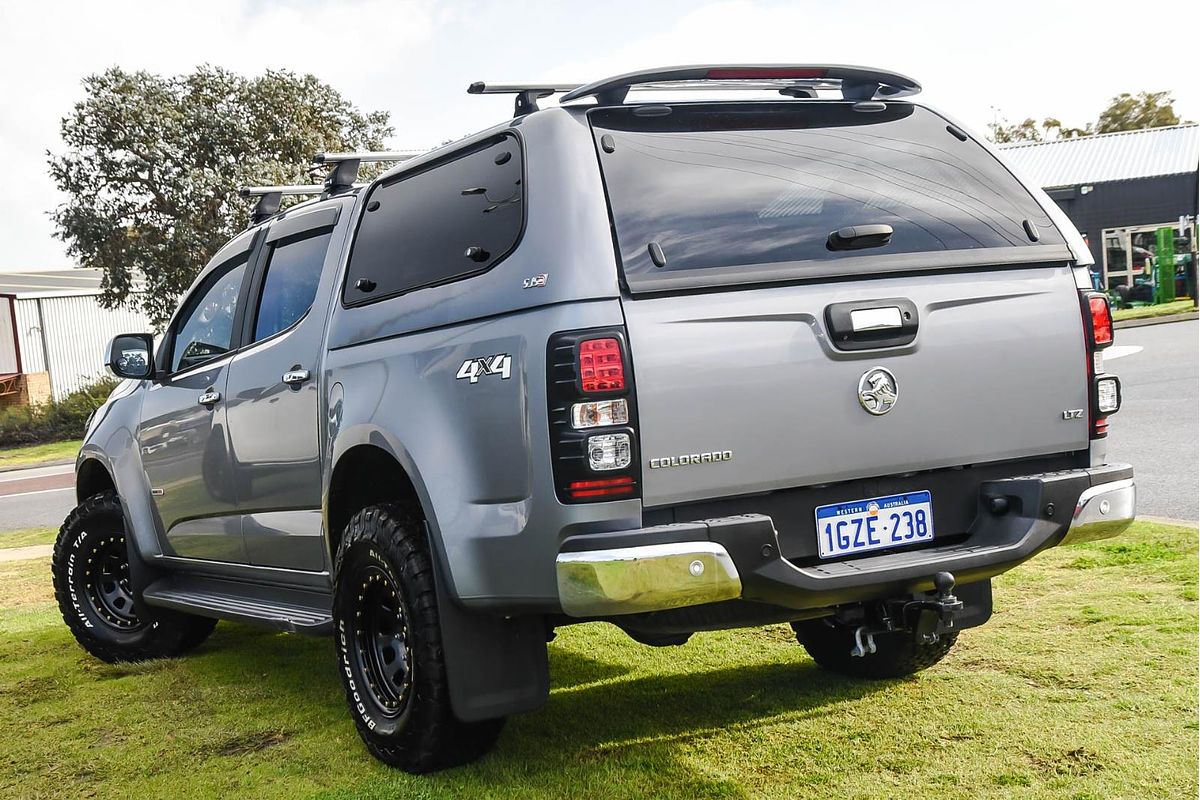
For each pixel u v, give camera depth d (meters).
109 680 4.98
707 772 3.30
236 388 4.43
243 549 4.57
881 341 3.02
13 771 3.78
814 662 4.41
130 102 30.78
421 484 3.21
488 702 3.21
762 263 2.95
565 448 2.76
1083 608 4.73
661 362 2.79
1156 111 57.22
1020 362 3.24
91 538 5.34
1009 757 3.26
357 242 3.96
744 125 3.26
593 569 2.71
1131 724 3.43
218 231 30.53
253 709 4.33
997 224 3.33
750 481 2.88
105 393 30.70
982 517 3.23
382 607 3.60
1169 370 14.72
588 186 2.96
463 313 3.16
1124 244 30.73
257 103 32.50
